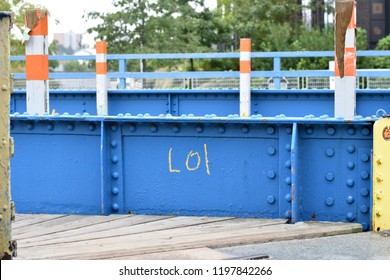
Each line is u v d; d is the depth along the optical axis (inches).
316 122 376.2
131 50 1764.3
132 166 415.8
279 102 765.3
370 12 2527.1
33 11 683.4
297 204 385.1
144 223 392.5
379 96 734.5
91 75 861.2
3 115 274.7
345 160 382.0
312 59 1967.3
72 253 322.7
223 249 332.8
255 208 397.7
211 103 785.6
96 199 422.9
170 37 1800.0
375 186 363.6
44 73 684.7
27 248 339.6
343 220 383.9
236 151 399.2
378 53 745.0
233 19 2132.1
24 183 434.0
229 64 2092.8
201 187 406.0
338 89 599.8
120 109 814.5
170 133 409.1
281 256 318.3
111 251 324.8
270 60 2031.3
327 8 2351.1
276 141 392.2
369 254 320.2
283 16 2231.8
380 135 360.5
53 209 430.6
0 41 271.9
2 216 279.0
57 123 426.9
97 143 422.0
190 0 2031.3
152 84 1485.0
